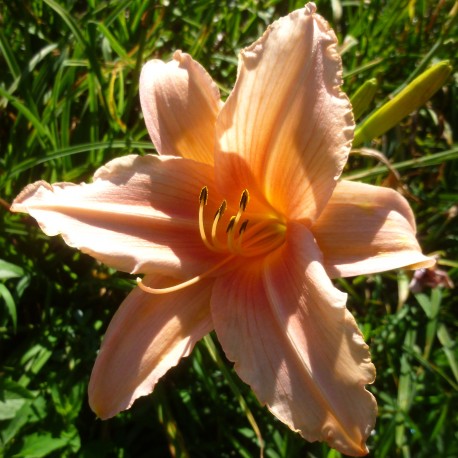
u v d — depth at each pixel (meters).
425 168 0.38
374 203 0.22
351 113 0.20
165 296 0.23
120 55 0.32
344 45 0.36
